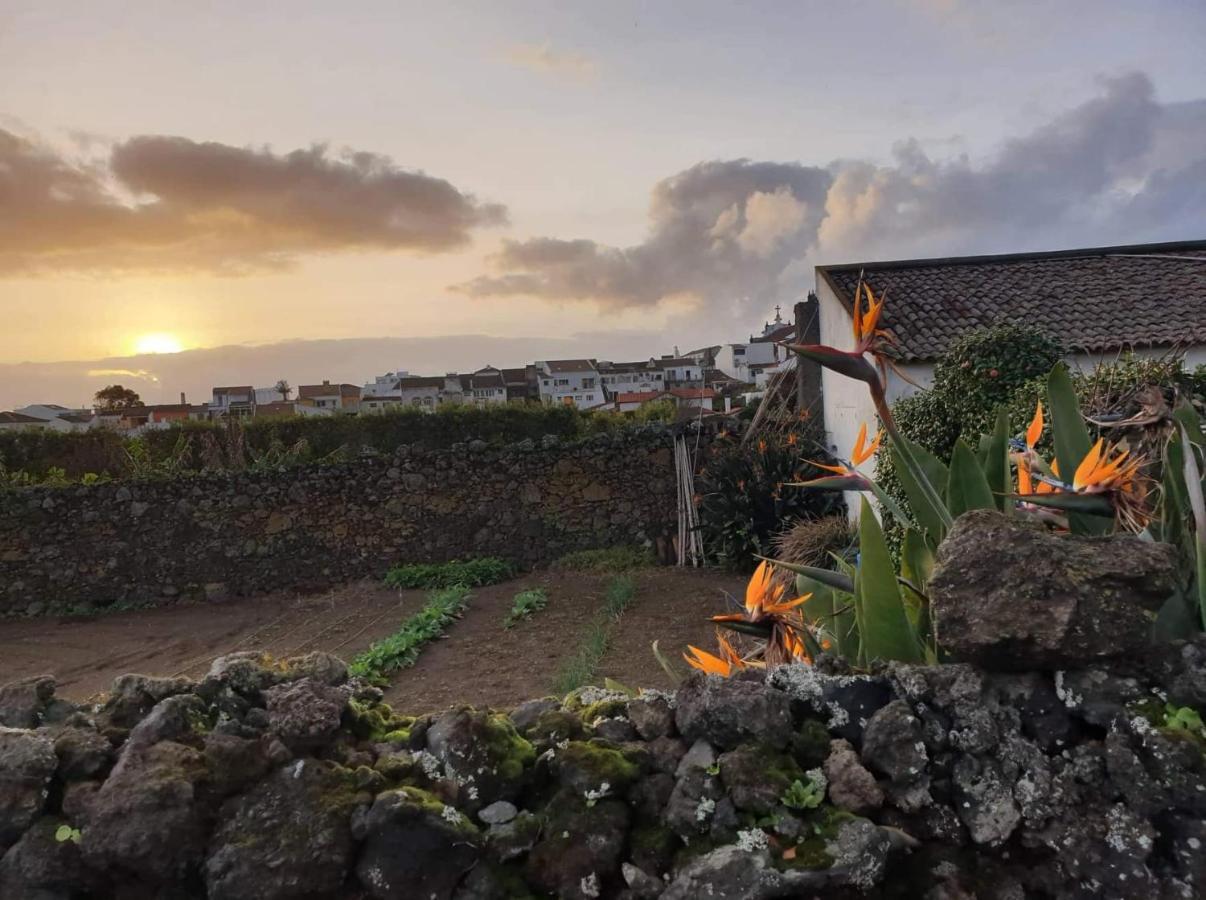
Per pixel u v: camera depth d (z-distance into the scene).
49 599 13.65
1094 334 11.05
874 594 2.26
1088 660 1.87
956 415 8.34
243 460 16.03
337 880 1.82
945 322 11.66
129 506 13.88
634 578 12.33
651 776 1.98
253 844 1.81
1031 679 1.93
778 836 1.82
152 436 17.50
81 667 9.98
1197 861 1.71
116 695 2.10
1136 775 1.79
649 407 20.59
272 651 9.98
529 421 18.17
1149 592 1.86
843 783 1.87
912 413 9.03
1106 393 5.94
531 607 10.65
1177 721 1.81
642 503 14.45
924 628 2.39
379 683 7.72
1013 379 7.95
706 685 2.03
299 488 14.15
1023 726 1.92
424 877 1.82
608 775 1.93
